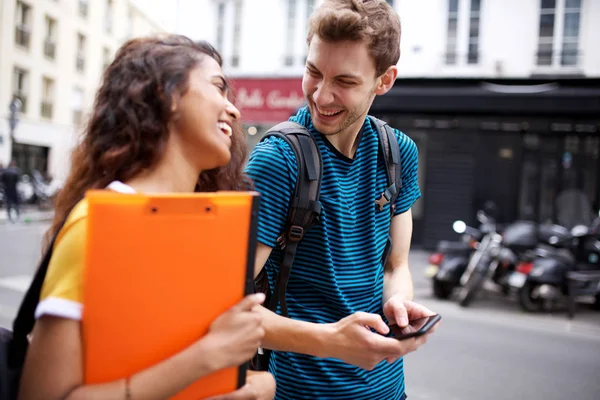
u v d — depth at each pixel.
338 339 1.02
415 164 1.51
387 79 1.29
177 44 0.92
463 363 4.19
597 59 10.84
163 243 0.75
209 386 0.81
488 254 6.09
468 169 10.50
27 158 19.39
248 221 0.81
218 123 0.92
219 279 0.79
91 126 0.90
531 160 10.04
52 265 0.77
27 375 0.75
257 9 13.38
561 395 3.59
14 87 18.12
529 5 11.14
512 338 4.97
